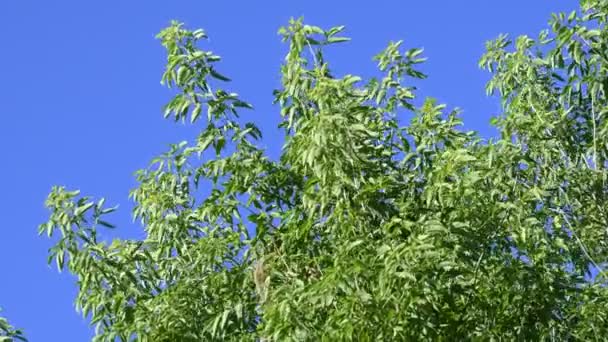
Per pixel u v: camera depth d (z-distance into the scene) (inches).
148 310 460.1
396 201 432.5
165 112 474.0
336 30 454.3
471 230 412.8
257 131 470.0
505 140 446.0
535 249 440.5
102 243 476.1
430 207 429.1
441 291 400.5
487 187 433.7
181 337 453.7
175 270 480.7
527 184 454.0
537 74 529.3
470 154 441.7
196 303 459.2
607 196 498.3
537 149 494.6
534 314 431.2
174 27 479.8
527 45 530.6
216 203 469.7
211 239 463.2
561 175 496.7
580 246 491.8
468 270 408.8
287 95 457.1
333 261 416.5
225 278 455.8
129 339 462.6
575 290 450.0
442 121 463.8
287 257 445.4
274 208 466.0
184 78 472.7
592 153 508.7
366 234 419.5
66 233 470.6
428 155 449.1
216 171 465.7
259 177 466.0
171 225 482.9
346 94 436.8
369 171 434.6
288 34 457.7
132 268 478.3
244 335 441.1
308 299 403.5
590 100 518.0
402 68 481.1
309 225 430.9
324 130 422.0
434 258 395.5
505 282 424.2
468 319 414.3
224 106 471.8
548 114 506.3
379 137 455.2
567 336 452.8
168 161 493.4
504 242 434.0
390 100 471.2
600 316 452.4
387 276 389.4
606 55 500.1
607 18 506.0
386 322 388.8
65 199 474.9
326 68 450.0
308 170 458.3
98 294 471.2
